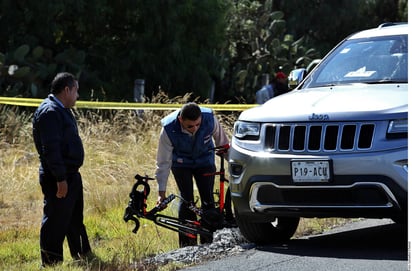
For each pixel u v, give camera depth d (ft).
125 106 86.12
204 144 47.50
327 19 196.95
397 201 37.11
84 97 128.26
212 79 152.15
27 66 120.37
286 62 161.17
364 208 37.83
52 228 42.73
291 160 38.96
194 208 46.93
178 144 47.03
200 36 143.54
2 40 133.18
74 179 42.96
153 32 139.44
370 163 37.32
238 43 161.27
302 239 45.55
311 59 171.12
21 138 86.12
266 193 40.16
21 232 55.67
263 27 165.89
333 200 38.55
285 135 39.63
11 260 47.65
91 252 44.73
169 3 137.28
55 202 42.63
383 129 37.52
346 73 45.70
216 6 143.33
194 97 143.33
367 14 206.59
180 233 47.26
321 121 38.68
